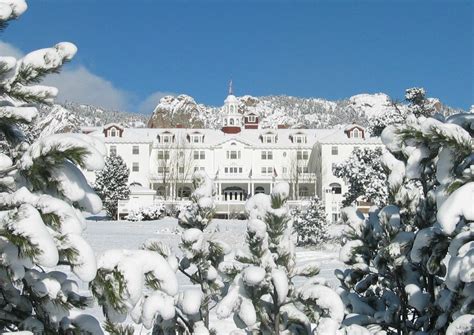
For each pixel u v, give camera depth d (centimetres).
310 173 8062
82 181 312
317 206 3891
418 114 2673
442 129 359
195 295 504
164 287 297
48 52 354
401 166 640
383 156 659
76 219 288
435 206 601
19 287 347
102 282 288
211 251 620
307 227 3806
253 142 8462
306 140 8444
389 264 617
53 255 262
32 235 262
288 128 9281
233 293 477
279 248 535
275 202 540
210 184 664
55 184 305
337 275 664
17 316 323
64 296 309
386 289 682
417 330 596
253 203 560
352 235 661
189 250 594
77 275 275
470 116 466
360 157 4053
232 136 8312
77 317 324
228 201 7162
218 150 8212
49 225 285
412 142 399
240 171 8194
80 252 276
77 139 291
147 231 4494
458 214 331
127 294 283
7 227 265
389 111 3109
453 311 507
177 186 7875
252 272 459
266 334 508
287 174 8231
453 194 341
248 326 489
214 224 4884
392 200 627
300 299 476
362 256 652
